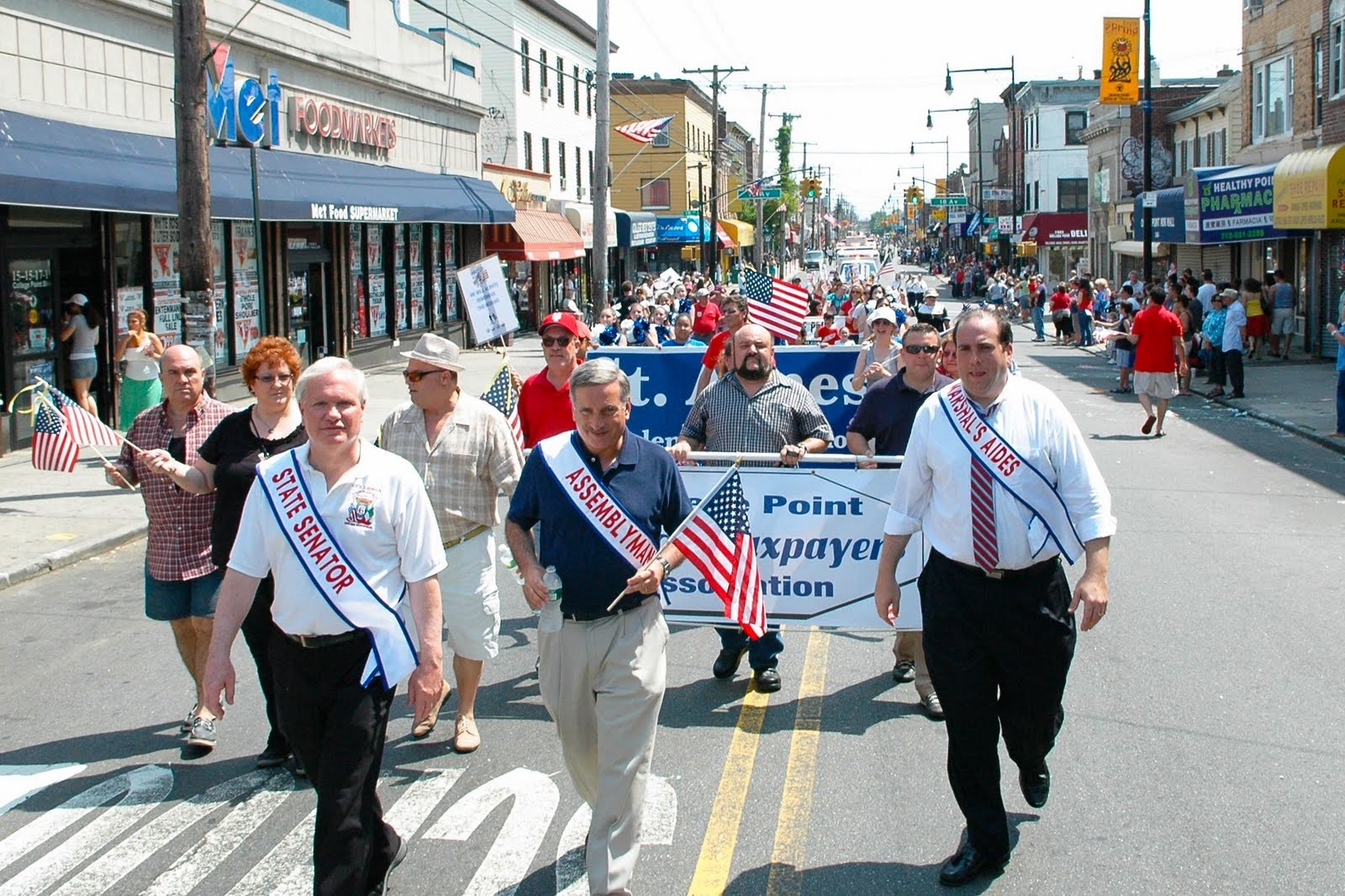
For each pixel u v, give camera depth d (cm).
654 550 489
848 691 734
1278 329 2861
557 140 4834
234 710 721
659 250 6800
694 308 2627
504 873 512
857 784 596
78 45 1706
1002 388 488
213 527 616
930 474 498
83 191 1554
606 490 485
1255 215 2845
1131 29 3306
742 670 775
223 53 2020
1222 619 877
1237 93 3706
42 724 705
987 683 490
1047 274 7212
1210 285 2773
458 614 639
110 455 1619
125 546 1178
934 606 494
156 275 1914
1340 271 2758
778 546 717
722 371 786
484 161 3944
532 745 655
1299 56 3028
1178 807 565
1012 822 551
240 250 2214
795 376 934
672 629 874
